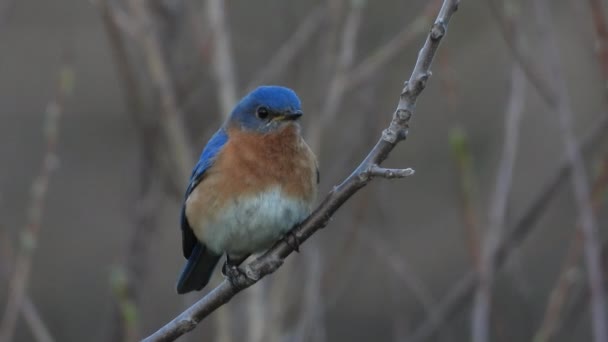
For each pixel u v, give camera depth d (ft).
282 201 34.47
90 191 67.21
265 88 35.22
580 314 42.34
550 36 36.88
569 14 53.93
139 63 45.09
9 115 67.00
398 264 39.96
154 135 40.68
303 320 37.93
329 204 28.91
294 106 34.73
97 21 66.54
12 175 66.59
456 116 37.42
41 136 67.36
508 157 36.86
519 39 37.47
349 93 44.93
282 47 43.68
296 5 48.14
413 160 60.70
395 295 39.63
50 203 66.49
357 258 47.11
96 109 67.97
